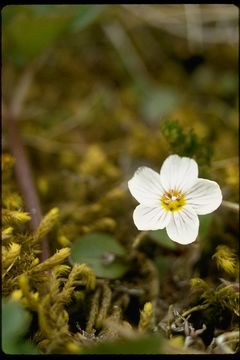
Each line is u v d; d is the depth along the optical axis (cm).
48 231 19
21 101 25
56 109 27
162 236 20
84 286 19
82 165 24
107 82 28
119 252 20
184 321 18
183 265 20
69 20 23
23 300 17
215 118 26
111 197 22
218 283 19
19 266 18
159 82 28
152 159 25
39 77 28
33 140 25
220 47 28
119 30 28
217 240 21
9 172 22
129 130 26
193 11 27
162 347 16
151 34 29
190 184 18
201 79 28
